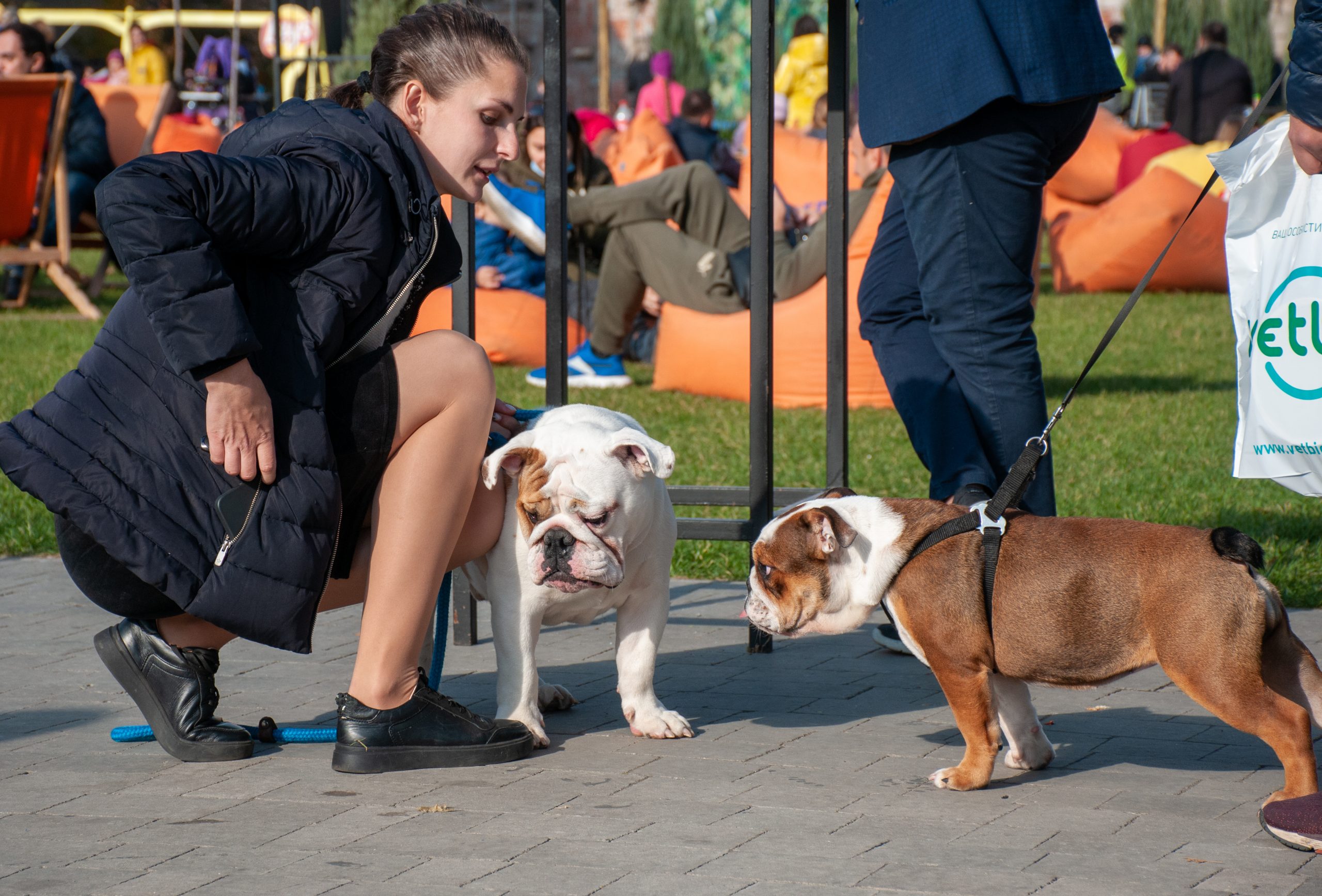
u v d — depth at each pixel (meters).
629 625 3.58
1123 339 11.64
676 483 6.78
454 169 3.33
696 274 9.73
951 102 3.91
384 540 3.24
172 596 3.00
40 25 18.55
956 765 3.32
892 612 3.25
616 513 3.31
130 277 2.83
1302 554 5.40
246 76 22.30
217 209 2.89
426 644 4.19
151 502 3.00
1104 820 2.93
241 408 2.95
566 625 4.90
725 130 21.28
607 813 2.98
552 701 3.84
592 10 24.69
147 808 3.01
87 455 3.00
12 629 4.68
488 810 3.00
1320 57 2.90
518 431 3.73
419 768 3.29
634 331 11.32
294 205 2.99
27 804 3.04
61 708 3.82
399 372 3.18
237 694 3.98
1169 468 7.19
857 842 2.79
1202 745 3.49
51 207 13.50
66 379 3.10
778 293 9.63
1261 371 3.98
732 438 8.04
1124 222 14.08
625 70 24.81
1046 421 4.22
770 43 4.40
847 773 3.26
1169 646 2.93
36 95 12.26
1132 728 3.65
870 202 9.13
